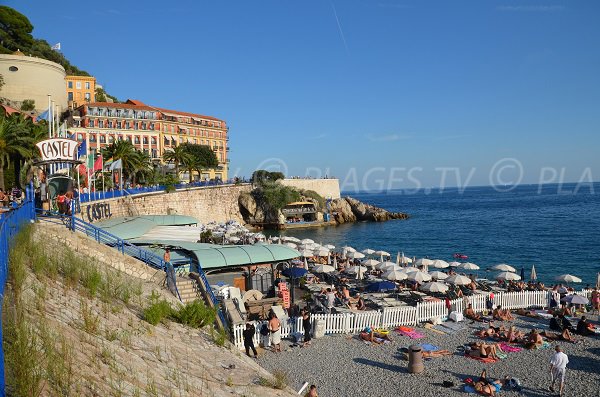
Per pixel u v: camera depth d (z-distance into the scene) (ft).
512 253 219.20
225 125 447.83
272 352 72.84
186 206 274.36
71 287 43.98
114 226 112.27
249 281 105.50
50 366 23.98
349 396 57.67
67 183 105.91
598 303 98.53
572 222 344.28
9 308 29.53
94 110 335.47
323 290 107.55
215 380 37.32
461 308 94.27
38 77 294.46
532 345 74.54
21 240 47.42
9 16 335.88
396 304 94.89
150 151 362.12
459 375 64.13
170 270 77.56
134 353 35.06
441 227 348.79
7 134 139.33
